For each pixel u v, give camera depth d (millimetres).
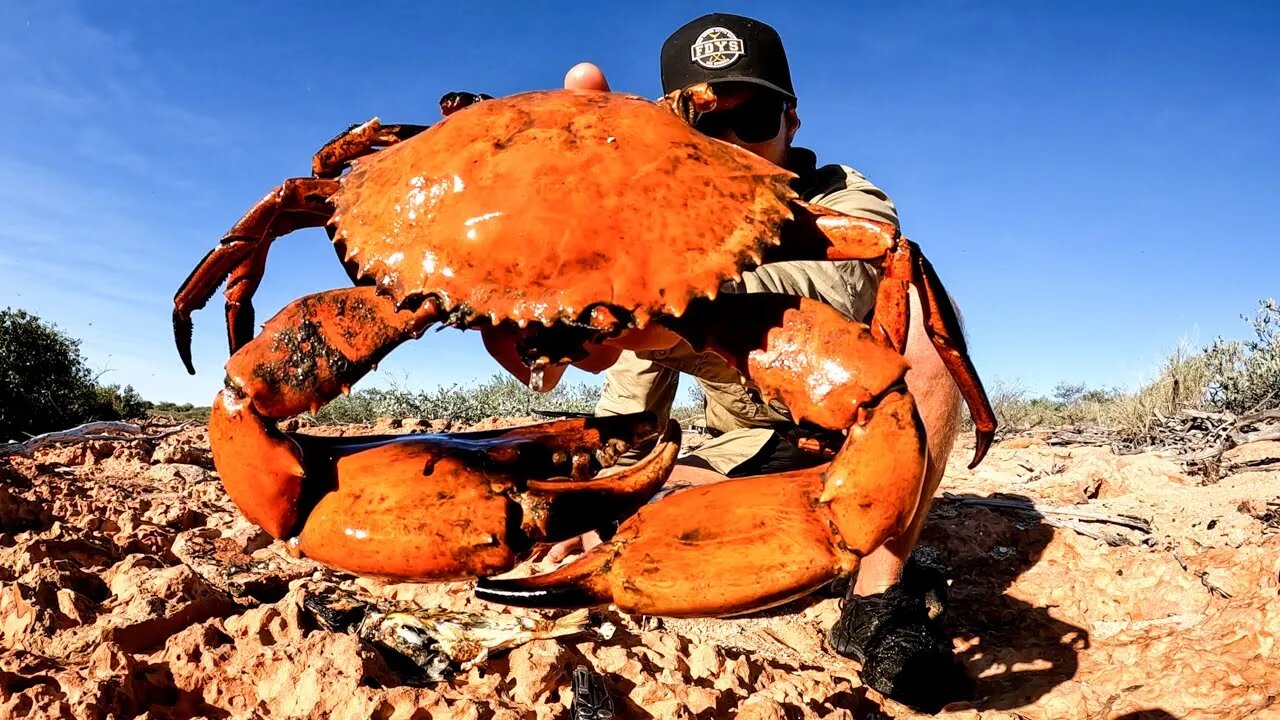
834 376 334
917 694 589
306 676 505
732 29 659
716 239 338
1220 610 658
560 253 327
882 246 372
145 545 776
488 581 316
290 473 349
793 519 316
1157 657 621
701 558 310
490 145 356
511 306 321
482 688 531
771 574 307
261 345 354
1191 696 559
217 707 505
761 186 362
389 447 362
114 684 487
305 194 438
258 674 521
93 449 1264
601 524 352
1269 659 582
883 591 628
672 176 349
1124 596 740
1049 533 896
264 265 492
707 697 541
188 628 556
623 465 735
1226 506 987
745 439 724
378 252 351
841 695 591
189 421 2424
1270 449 1317
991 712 575
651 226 335
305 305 359
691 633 686
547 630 597
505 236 333
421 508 338
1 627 579
